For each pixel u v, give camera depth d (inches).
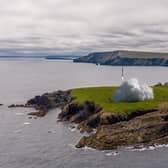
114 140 3405.5
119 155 3120.1
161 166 2861.7
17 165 2928.2
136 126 3668.8
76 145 3405.5
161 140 3449.8
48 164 2942.9
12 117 4923.7
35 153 3230.8
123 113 4062.5
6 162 2999.5
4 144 3526.1
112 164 2915.8
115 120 4001.0
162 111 4040.4
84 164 2925.7
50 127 4259.4
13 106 5836.6
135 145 3358.8
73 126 4264.3
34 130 4116.6
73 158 3073.3
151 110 4158.5
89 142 3422.7
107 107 4279.0
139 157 3065.9
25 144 3523.6
